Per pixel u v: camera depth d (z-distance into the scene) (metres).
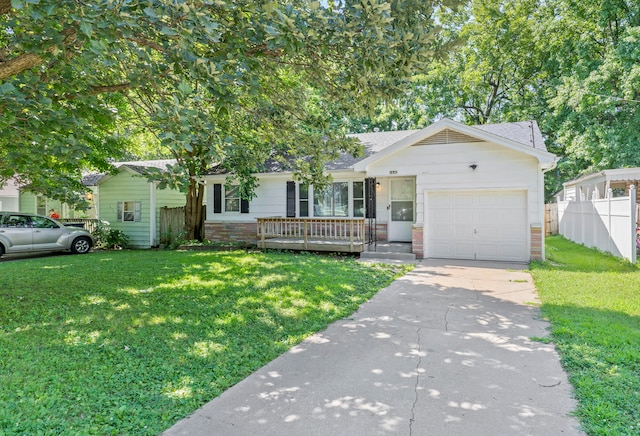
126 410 2.90
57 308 5.54
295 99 6.98
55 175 6.84
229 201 14.60
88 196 16.56
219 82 4.07
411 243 12.46
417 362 3.91
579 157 19.75
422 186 11.23
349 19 4.51
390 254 11.12
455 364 3.85
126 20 3.32
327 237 12.46
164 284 7.14
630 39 16.34
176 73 4.32
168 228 15.68
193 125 4.17
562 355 3.96
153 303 5.85
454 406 3.04
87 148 4.64
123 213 16.20
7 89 3.52
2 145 4.95
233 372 3.65
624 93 16.95
